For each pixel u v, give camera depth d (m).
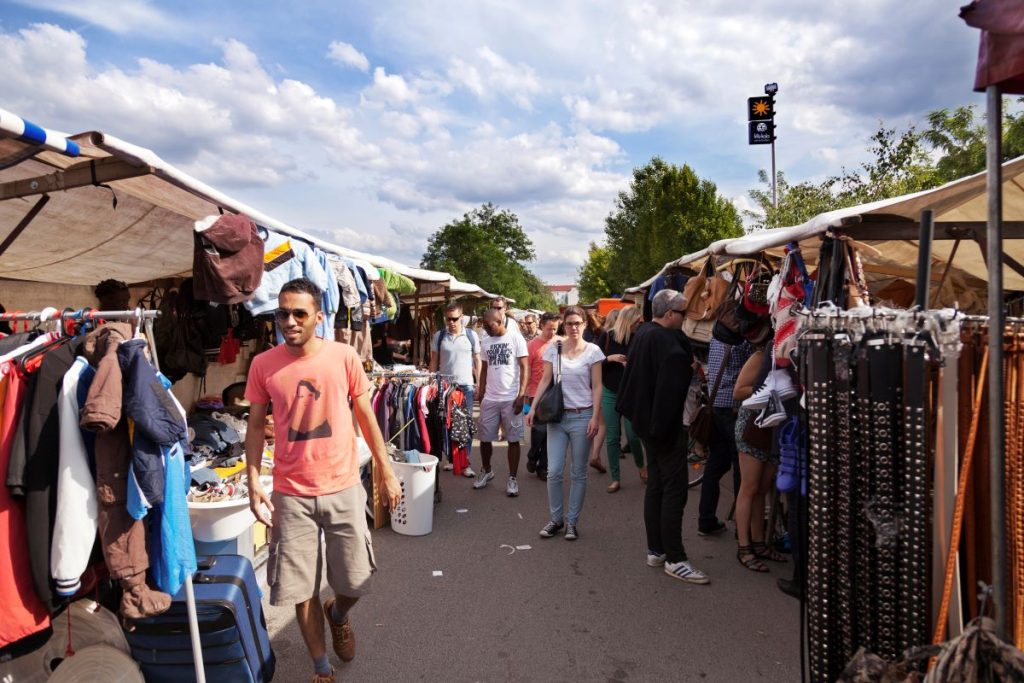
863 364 2.18
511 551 5.29
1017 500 2.22
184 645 2.92
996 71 1.80
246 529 3.82
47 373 2.50
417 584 4.62
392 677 3.43
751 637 3.83
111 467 2.50
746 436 4.67
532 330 13.80
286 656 3.65
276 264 4.39
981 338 2.24
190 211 4.23
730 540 5.54
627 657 3.62
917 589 2.13
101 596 3.17
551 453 5.60
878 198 16.25
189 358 6.37
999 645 1.81
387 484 3.34
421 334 14.44
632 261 38.31
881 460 2.16
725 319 5.26
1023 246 5.00
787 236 3.86
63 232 4.53
